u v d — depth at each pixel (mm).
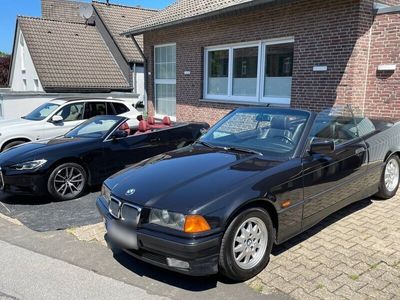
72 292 3357
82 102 9594
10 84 29016
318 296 3166
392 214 4977
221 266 3258
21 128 8766
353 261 3736
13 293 3365
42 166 5832
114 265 3844
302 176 3850
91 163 6305
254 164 3818
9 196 6430
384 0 9062
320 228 4559
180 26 13406
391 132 5473
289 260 3781
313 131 4281
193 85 13539
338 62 8875
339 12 8695
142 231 3285
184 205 3170
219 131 5012
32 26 22250
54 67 20359
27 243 4461
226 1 11477
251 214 3391
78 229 4855
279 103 10555
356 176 4703
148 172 3906
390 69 8492
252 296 3203
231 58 11945
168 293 3295
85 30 23672
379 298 3121
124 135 6715
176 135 7480
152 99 16125
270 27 10344
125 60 20828
